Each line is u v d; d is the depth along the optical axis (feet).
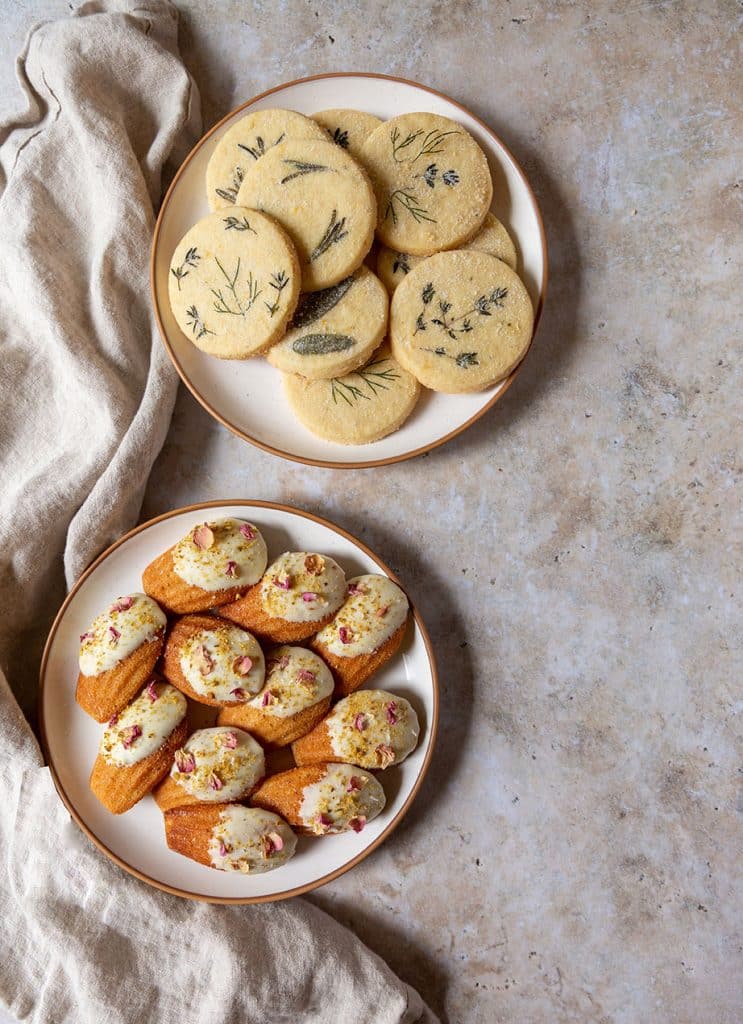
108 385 2.53
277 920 2.53
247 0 2.67
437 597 2.63
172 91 2.58
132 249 2.55
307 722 2.46
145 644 2.44
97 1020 2.46
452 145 2.48
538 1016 2.60
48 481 2.54
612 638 2.63
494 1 2.65
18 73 2.57
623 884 2.61
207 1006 2.48
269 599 2.45
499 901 2.62
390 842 2.62
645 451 2.64
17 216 2.55
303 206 2.43
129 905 2.52
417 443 2.52
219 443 2.64
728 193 2.64
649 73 2.65
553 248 2.64
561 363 2.64
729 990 2.60
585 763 2.62
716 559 2.63
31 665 2.60
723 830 2.61
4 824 2.53
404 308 2.46
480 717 2.62
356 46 2.66
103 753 2.44
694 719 2.62
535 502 2.64
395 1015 2.51
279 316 2.41
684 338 2.64
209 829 2.42
